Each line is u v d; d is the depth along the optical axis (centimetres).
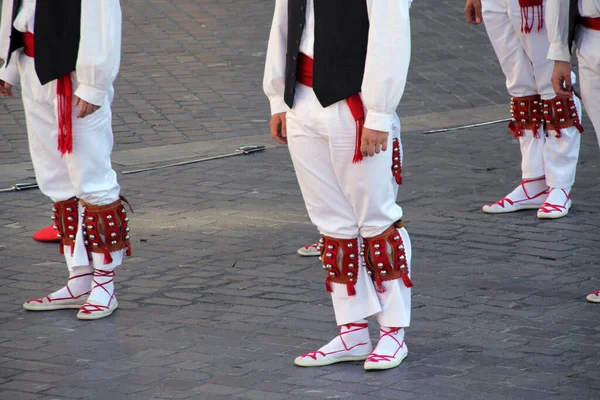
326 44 782
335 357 870
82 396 810
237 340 924
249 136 1688
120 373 855
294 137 820
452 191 1390
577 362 860
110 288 1000
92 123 948
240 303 1017
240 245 1195
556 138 1274
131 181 1458
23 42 949
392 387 818
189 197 1385
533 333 927
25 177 1484
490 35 1275
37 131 975
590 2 991
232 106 1858
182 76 2044
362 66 781
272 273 1102
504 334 926
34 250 1191
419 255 1145
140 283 1078
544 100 1268
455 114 1808
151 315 991
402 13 759
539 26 1230
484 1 1262
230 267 1123
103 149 964
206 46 2266
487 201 1346
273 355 890
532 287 1045
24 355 898
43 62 921
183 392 814
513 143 1623
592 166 1481
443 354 884
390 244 833
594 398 789
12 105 1848
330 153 813
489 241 1191
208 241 1209
